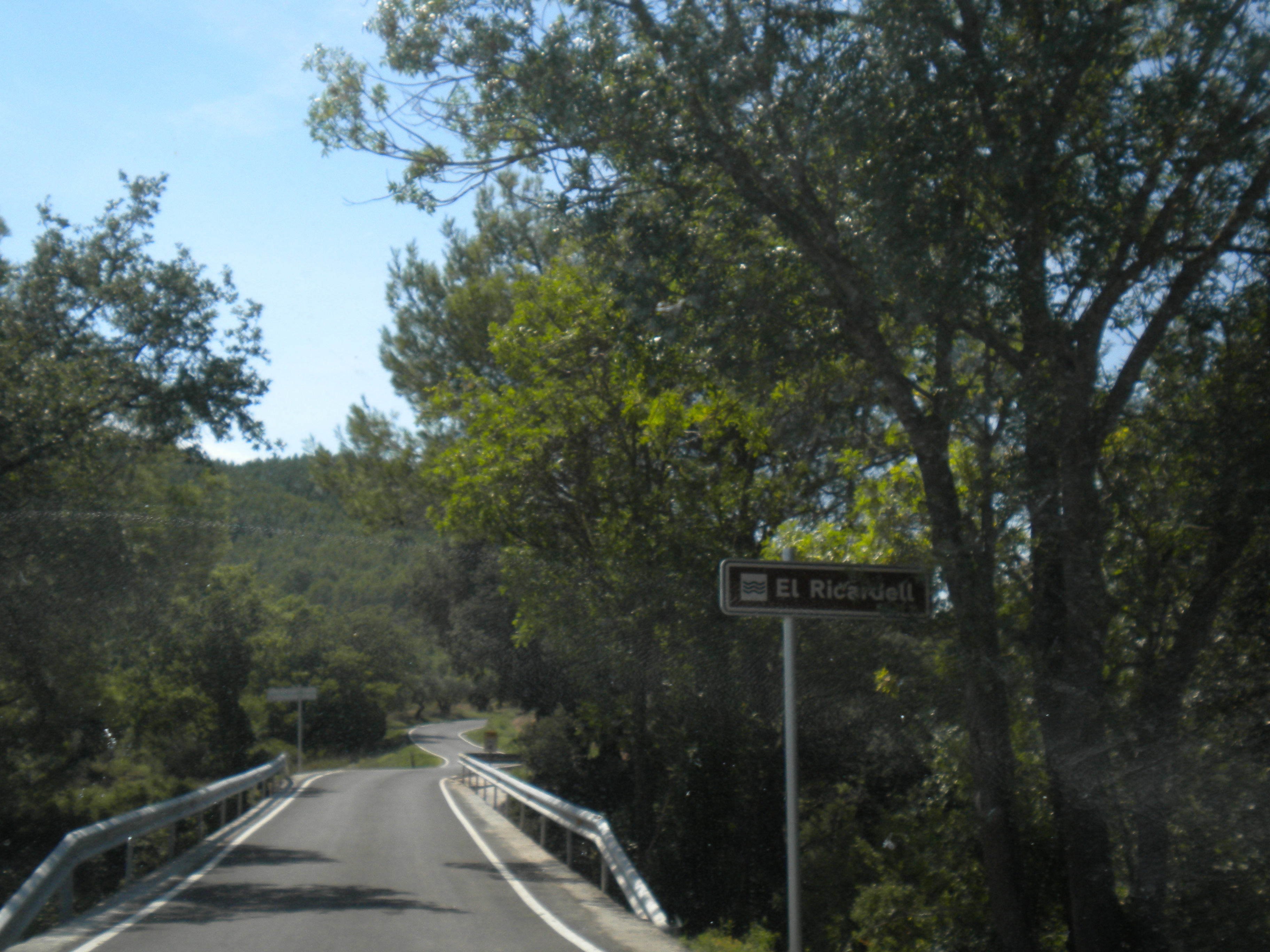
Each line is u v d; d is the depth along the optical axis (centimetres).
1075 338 736
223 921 901
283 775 2595
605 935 872
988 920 911
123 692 1700
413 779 3186
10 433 1495
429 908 991
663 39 791
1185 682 681
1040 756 769
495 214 2273
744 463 1465
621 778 1919
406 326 2291
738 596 629
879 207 749
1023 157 732
